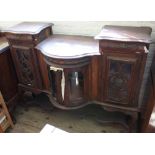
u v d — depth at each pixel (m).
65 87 1.54
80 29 1.73
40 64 1.68
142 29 1.40
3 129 1.73
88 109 1.99
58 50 1.46
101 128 1.79
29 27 1.62
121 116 1.83
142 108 1.77
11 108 1.97
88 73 1.50
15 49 1.68
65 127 1.83
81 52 1.40
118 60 1.32
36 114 2.01
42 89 1.82
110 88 1.49
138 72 1.31
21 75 1.84
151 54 1.58
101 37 1.27
